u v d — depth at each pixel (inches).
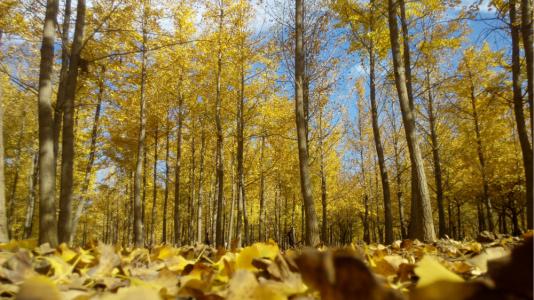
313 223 372.2
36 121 889.5
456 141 800.9
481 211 984.9
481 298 15.5
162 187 1063.6
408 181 994.1
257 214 1422.2
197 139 858.1
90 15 438.3
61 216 271.3
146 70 595.8
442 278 17.1
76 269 53.7
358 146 1008.2
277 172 905.5
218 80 623.5
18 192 1051.3
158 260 64.6
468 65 673.0
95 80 494.9
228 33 627.8
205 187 1088.8
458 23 535.5
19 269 41.6
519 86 411.5
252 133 741.3
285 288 31.4
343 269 18.6
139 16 538.3
